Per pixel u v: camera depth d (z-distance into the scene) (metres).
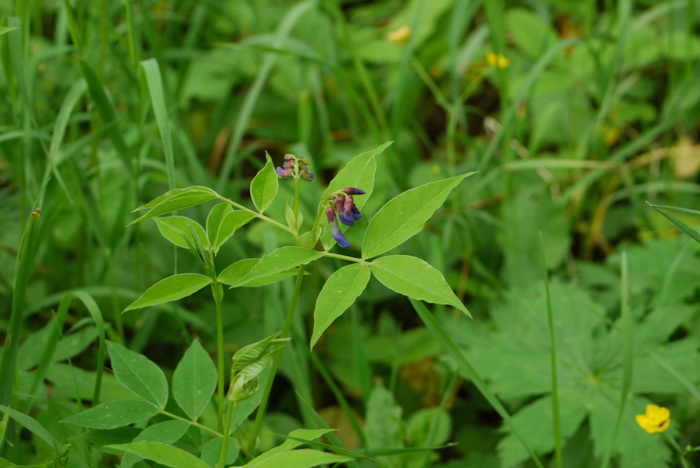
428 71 1.64
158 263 1.19
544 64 1.16
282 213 1.15
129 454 0.83
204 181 1.14
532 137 1.46
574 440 1.02
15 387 0.93
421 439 0.98
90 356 1.11
